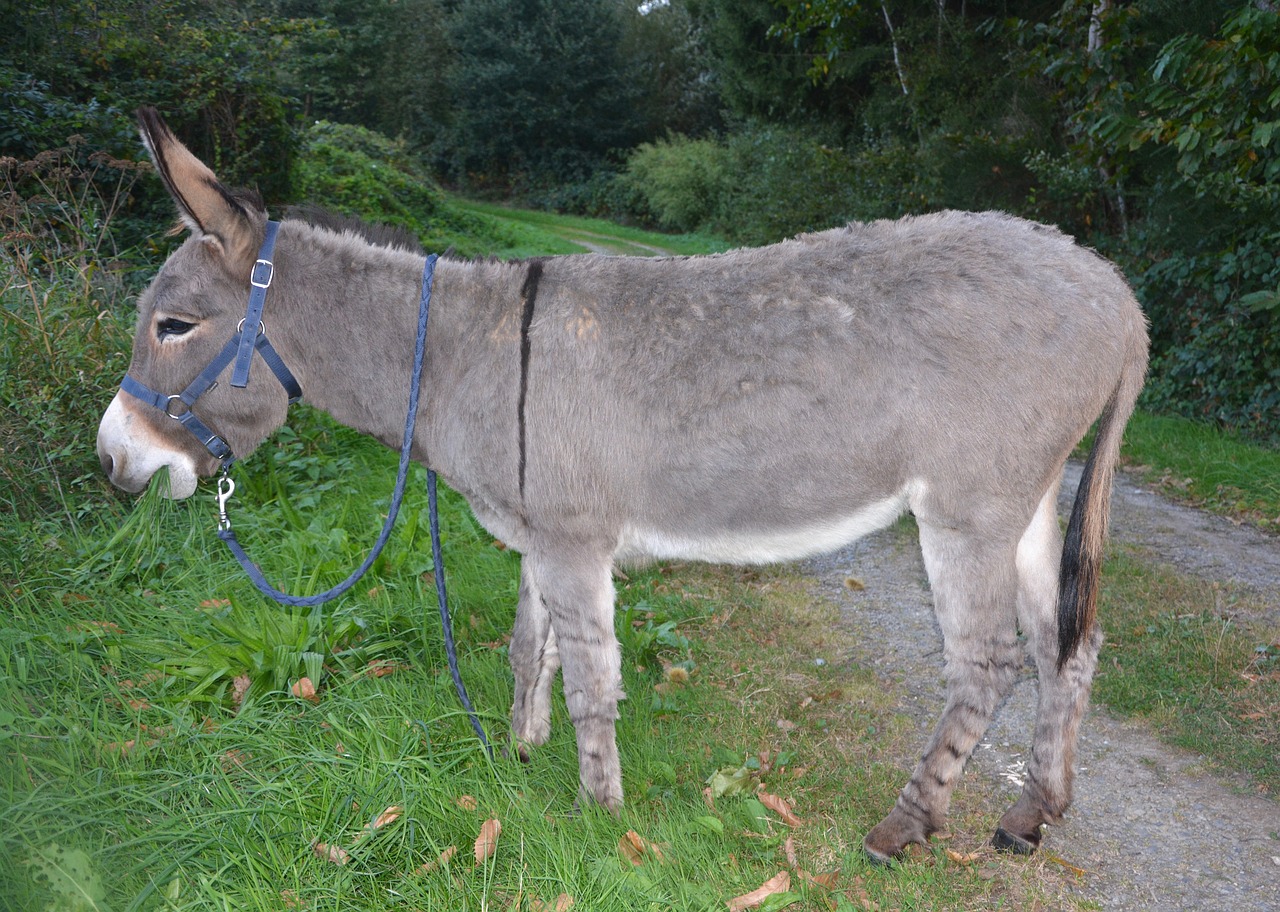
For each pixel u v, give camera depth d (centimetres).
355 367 283
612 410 267
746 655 412
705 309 268
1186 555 536
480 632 400
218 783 276
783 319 264
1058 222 1093
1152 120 702
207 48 900
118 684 324
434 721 319
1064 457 277
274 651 335
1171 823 301
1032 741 327
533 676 318
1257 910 260
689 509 274
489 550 470
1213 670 391
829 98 2227
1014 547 273
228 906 229
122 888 234
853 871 273
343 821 268
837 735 355
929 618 461
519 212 3097
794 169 1666
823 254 271
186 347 270
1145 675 389
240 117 871
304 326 279
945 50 1512
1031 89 1229
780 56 2219
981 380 259
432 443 287
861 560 536
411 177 2150
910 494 271
